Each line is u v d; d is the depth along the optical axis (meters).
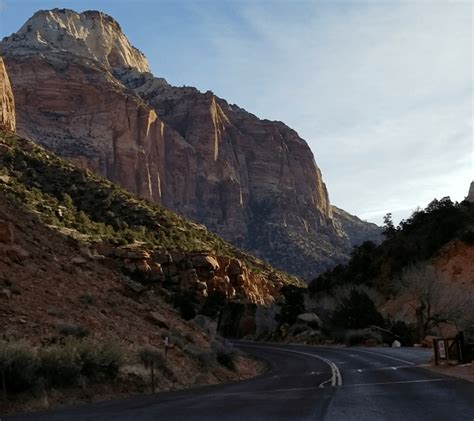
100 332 20.03
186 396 14.88
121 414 10.71
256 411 10.77
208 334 33.31
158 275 94.69
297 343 69.19
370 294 77.81
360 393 13.81
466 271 69.81
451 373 18.89
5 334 15.49
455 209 89.69
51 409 12.39
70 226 93.75
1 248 21.94
